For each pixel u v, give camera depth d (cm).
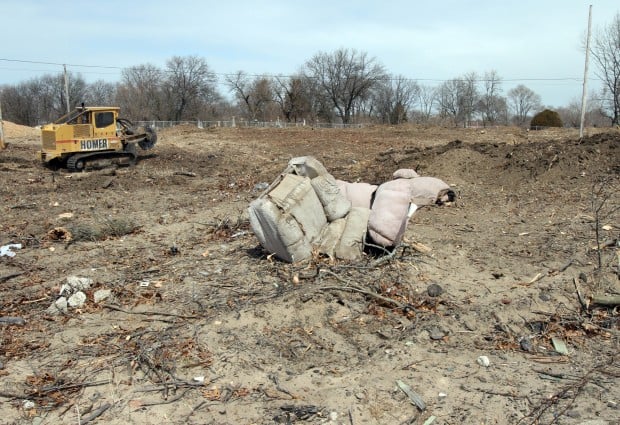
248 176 1805
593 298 629
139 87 7056
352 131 3762
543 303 632
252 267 751
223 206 1280
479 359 517
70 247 931
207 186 1634
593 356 528
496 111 7662
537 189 1235
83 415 442
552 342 552
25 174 1809
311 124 6194
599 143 1341
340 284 650
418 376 488
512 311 610
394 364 510
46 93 7375
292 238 714
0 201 1371
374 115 7412
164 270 777
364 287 646
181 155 2338
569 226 932
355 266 699
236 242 910
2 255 885
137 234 1017
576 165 1283
